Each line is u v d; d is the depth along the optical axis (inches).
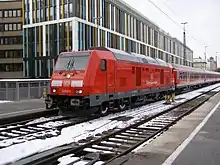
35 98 1024.9
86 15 1999.3
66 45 1941.4
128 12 2568.9
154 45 3235.7
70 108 605.0
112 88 638.5
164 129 464.4
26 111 652.7
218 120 548.1
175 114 670.5
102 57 605.0
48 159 289.7
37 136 418.3
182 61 4507.9
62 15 1958.7
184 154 308.2
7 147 352.5
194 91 1732.3
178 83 1389.0
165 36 3668.8
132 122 550.3
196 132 427.8
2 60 2910.9
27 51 2161.7
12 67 2901.1
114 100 671.1
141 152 320.2
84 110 638.5
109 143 373.7
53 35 2010.3
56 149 341.4
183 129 455.2
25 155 313.0
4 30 2893.7
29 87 1012.5
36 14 2107.5
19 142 383.9
